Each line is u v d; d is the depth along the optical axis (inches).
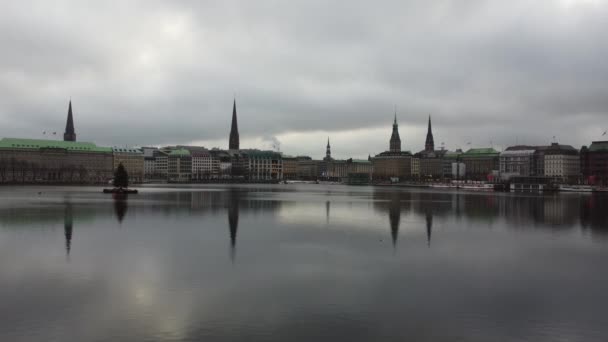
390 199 6387.8
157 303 1439.5
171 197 6102.4
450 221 3558.1
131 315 1337.4
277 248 2329.0
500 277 1792.6
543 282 1728.6
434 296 1542.8
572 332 1258.0
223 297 1504.7
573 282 1732.3
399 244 2486.5
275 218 3641.7
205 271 1833.2
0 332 1211.2
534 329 1274.6
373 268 1913.1
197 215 3767.2
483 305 1460.4
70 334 1203.2
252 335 1207.6
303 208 4618.6
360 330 1248.8
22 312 1352.1
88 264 1925.4
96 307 1397.6
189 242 2468.0
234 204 4982.8
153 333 1214.3
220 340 1175.0
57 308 1387.8
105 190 7111.2
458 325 1293.1
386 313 1376.7
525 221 3585.1
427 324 1296.8
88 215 3629.4
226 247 2340.1
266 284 1658.5
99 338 1180.5
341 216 3858.3
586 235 2864.2
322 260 2055.9
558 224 3408.0
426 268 1925.4
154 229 2923.2
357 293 1565.0
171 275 1765.5
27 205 4490.7
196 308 1398.9
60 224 3093.0
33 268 1849.2
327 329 1251.8
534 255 2215.8
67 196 6058.1
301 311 1382.9
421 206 5032.0
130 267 1883.6
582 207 4980.3
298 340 1179.9
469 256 2177.7
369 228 3102.9
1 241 2429.9
